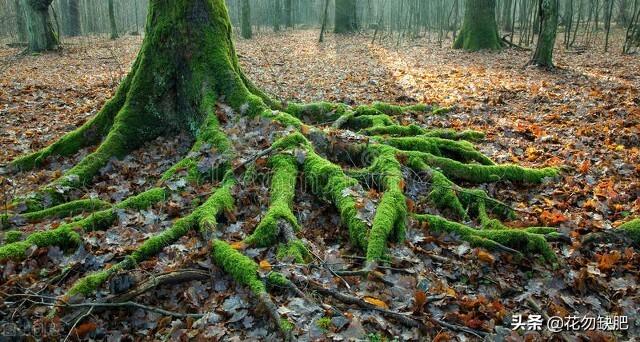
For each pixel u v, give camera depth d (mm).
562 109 4246
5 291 1751
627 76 5891
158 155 2963
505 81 5883
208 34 3033
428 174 2572
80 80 6320
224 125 2842
